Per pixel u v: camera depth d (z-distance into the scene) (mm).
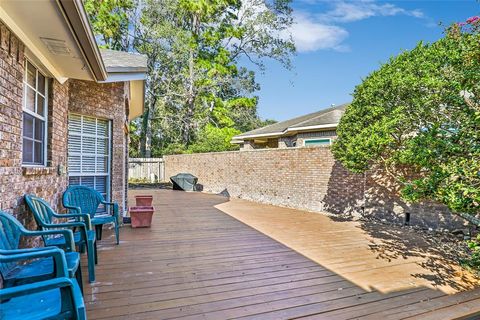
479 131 3543
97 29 19859
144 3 21156
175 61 22031
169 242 5363
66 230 2918
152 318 2721
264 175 11148
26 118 3725
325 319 2775
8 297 1702
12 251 2240
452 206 3316
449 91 4223
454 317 2850
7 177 2990
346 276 3863
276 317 2793
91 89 5941
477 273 4004
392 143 5523
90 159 6070
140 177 19641
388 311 2945
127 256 4508
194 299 3119
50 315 1860
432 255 4805
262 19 22031
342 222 7445
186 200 11445
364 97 5844
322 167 9016
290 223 7297
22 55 3322
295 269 4082
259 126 25703
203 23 22922
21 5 2596
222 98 24438
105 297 3115
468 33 4375
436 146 3748
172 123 22547
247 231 6355
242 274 3855
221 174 13773
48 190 4293
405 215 6883
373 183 7586
